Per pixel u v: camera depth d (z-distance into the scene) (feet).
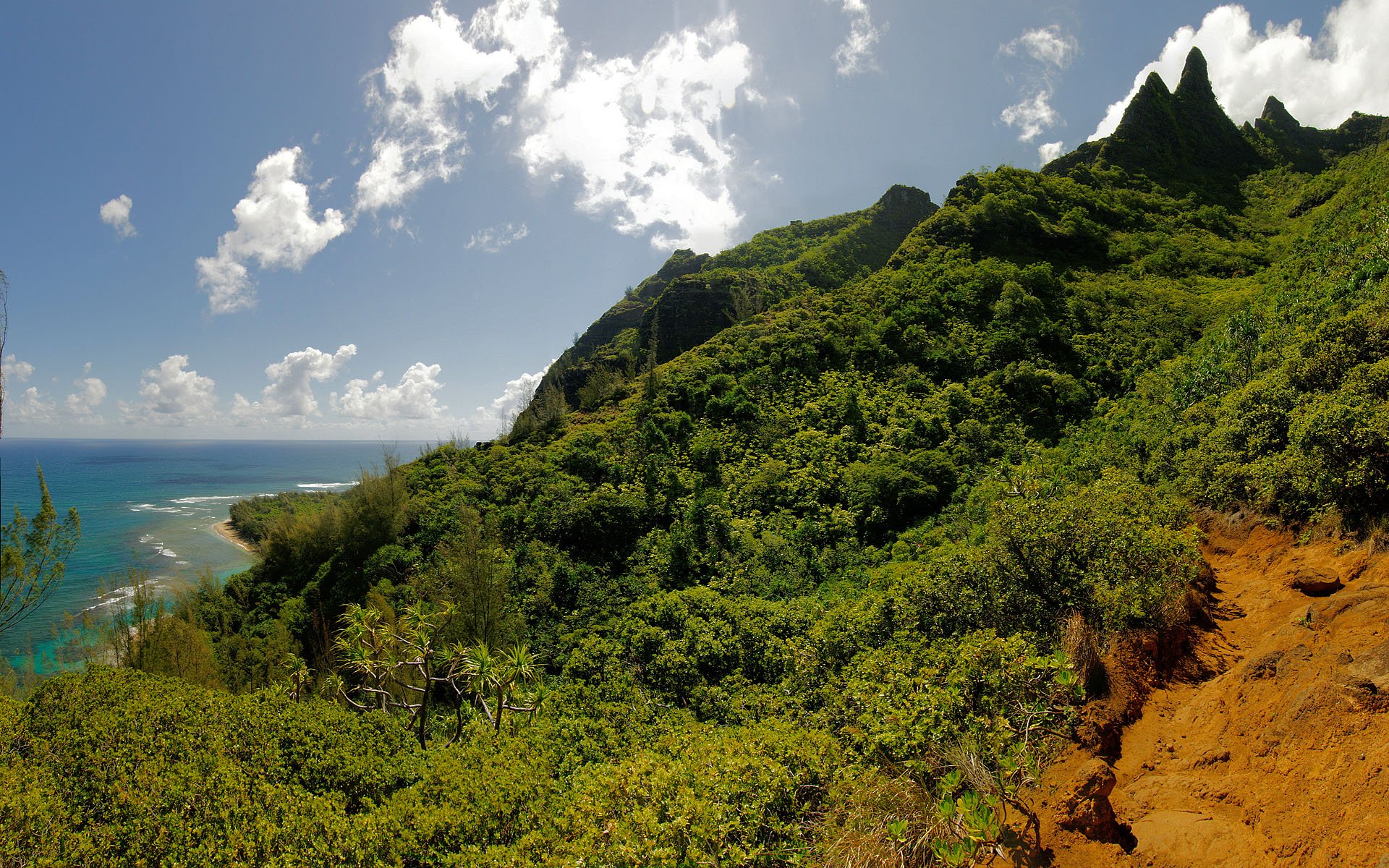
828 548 101.50
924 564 70.18
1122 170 269.23
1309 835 13.46
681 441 148.46
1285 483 37.65
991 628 28.78
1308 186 246.88
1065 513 32.09
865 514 108.88
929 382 152.87
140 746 37.70
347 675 92.43
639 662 63.46
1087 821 16.14
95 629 120.88
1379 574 26.43
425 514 132.87
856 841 19.12
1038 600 30.48
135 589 106.42
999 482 88.17
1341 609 22.40
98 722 39.70
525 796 33.04
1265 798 15.15
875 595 45.78
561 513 121.19
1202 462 48.39
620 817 24.75
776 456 133.80
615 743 43.14
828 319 186.60
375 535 127.75
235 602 124.16
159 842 28.86
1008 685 22.47
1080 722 20.54
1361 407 32.76
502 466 152.87
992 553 33.47
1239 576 35.42
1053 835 16.02
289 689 62.75
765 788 24.17
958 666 24.77
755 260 329.52
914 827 18.42
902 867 17.74
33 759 37.78
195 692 48.32
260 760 38.50
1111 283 182.80
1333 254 85.71
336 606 113.19
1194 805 16.10
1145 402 98.32
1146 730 20.74
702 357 186.50
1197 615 27.43
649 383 172.86
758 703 46.09
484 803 32.37
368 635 68.28
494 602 93.61
